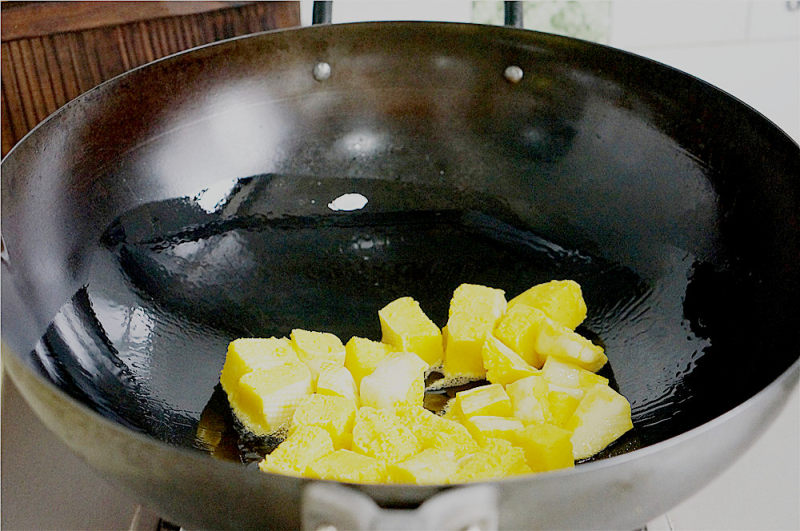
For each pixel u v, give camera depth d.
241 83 0.64
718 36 0.87
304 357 0.57
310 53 0.65
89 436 0.42
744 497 0.56
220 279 0.62
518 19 0.65
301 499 0.40
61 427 0.43
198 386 0.57
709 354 0.57
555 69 0.65
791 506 0.55
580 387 0.55
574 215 0.65
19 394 0.60
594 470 0.39
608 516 0.41
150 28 0.65
